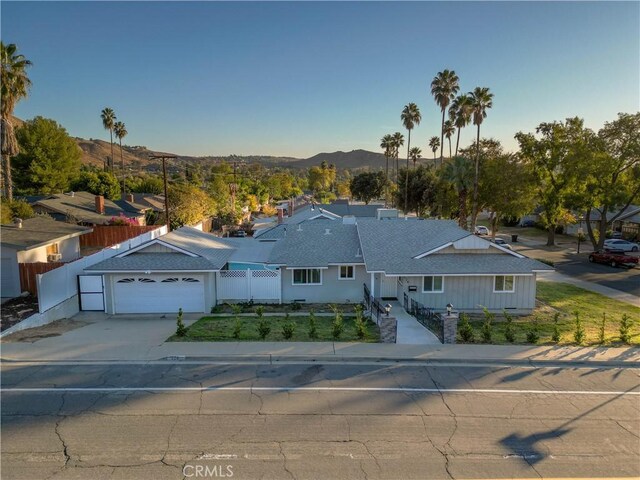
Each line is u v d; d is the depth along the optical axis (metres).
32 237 24.47
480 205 52.44
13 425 9.65
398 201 74.06
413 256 22.83
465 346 15.31
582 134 44.50
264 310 22.36
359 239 25.20
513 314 22.39
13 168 58.38
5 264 21.36
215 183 73.38
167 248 22.05
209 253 23.61
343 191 155.00
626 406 10.95
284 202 101.44
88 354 14.23
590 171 42.12
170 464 8.21
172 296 21.61
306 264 23.20
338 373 12.91
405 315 20.53
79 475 7.84
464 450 8.84
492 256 22.83
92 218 40.28
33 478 7.74
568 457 8.65
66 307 20.61
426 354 14.40
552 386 12.14
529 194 48.31
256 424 9.76
